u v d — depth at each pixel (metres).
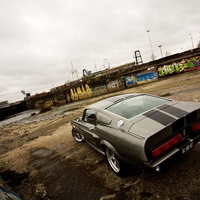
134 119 2.48
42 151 5.56
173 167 2.70
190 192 2.12
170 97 8.14
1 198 2.16
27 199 2.99
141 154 2.00
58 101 29.38
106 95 20.80
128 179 2.74
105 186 2.74
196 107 2.51
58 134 7.27
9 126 16.05
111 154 2.99
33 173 4.04
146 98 3.24
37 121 14.12
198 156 2.80
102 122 2.98
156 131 2.04
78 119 4.59
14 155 6.00
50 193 3.00
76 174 3.42
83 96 25.59
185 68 17.58
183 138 2.30
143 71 20.06
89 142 4.04
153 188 2.37
